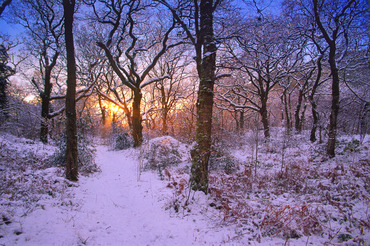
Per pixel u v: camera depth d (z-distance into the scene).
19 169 7.68
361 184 6.38
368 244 3.45
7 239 3.28
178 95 25.89
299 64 17.53
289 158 11.09
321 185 6.52
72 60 7.20
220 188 6.54
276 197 6.05
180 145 12.49
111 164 11.34
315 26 11.45
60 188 6.10
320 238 3.84
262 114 18.02
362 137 12.03
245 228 4.27
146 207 5.42
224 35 8.38
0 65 14.70
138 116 16.66
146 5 12.32
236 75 18.88
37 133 17.89
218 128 11.36
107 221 4.55
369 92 15.66
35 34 15.70
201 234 4.10
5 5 9.65
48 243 3.37
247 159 11.59
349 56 13.87
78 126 13.52
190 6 8.85
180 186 6.17
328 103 21.30
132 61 15.73
